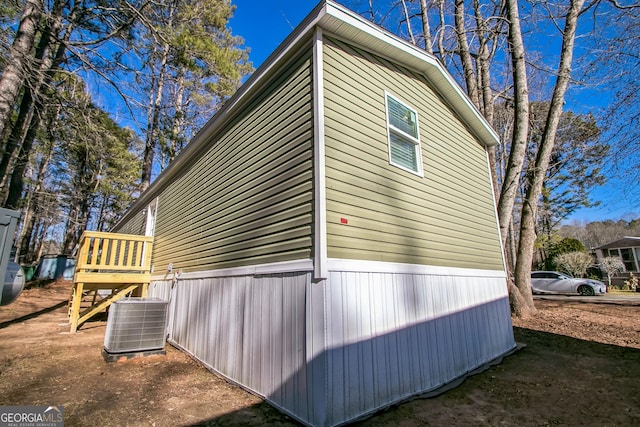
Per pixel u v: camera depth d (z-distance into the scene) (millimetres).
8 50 6582
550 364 4914
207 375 4312
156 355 5156
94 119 9297
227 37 16953
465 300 5027
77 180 19312
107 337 4922
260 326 3723
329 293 2990
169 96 16438
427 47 11781
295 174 3559
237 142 5051
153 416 2969
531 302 8430
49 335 6363
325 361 2811
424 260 4363
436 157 5266
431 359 4008
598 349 5523
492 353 5309
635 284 17750
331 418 2738
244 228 4434
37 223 25547
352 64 4012
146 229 10359
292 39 3836
